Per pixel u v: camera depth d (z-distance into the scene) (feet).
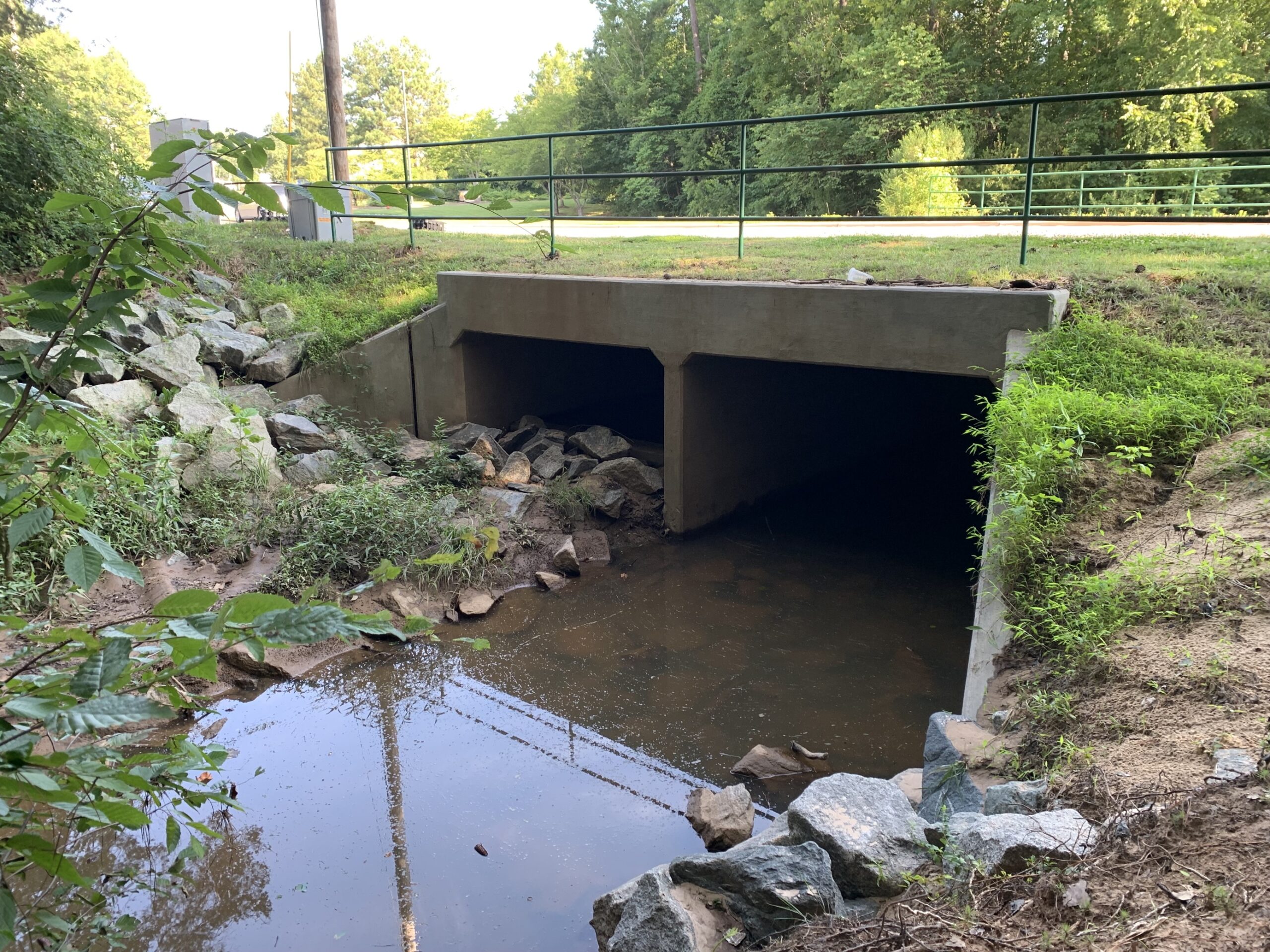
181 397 30.42
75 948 11.31
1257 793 9.55
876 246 34.94
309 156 247.29
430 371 36.63
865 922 10.10
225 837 16.75
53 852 5.95
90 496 8.82
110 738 7.19
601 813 17.56
